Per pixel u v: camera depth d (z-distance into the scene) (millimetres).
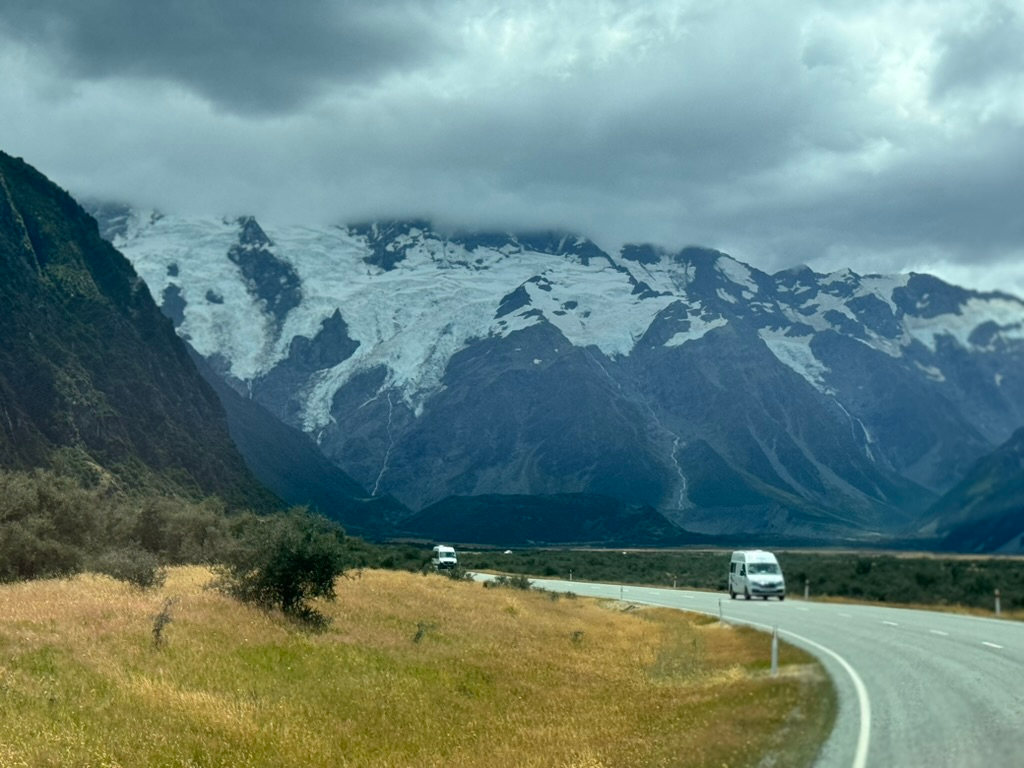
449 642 30328
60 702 17266
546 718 20172
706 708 19641
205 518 63125
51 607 26297
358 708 20047
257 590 31719
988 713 16797
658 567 117938
